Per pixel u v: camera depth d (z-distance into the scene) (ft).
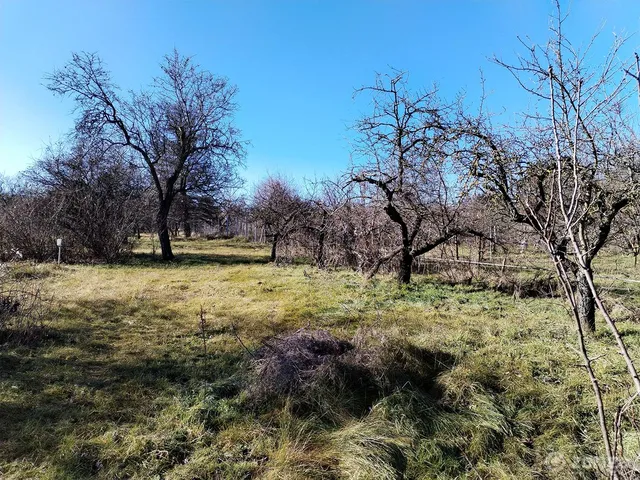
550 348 16.52
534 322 20.80
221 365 15.69
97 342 18.29
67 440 10.48
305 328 17.78
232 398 12.89
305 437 10.98
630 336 17.81
